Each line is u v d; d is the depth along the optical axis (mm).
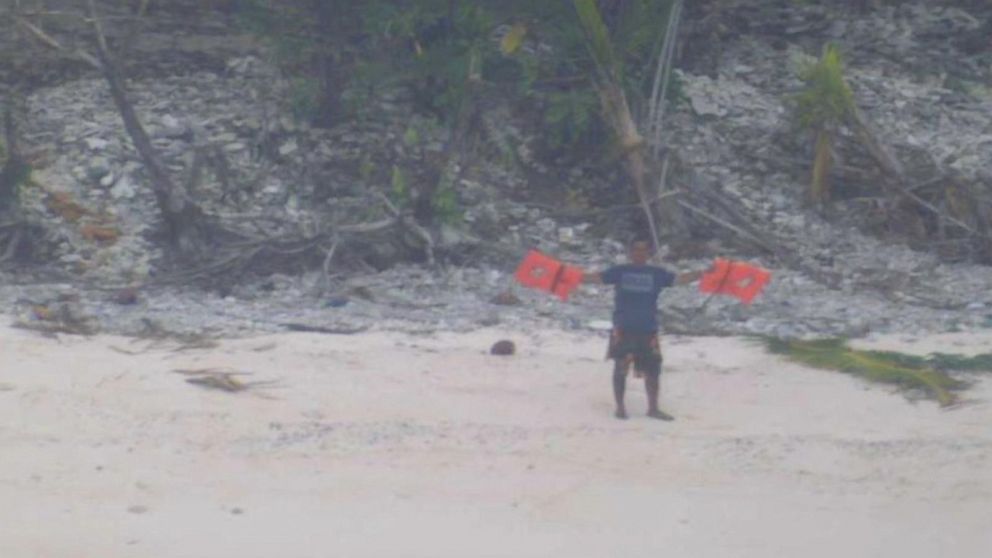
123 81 62906
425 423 38375
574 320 51656
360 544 29781
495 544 29938
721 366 45125
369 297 54906
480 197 66375
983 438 37531
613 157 66062
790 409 40500
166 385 41250
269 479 33812
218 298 54938
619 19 66062
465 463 35125
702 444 37000
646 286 39469
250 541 29859
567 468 34906
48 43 62781
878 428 38656
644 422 38938
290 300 54688
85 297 54156
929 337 49750
